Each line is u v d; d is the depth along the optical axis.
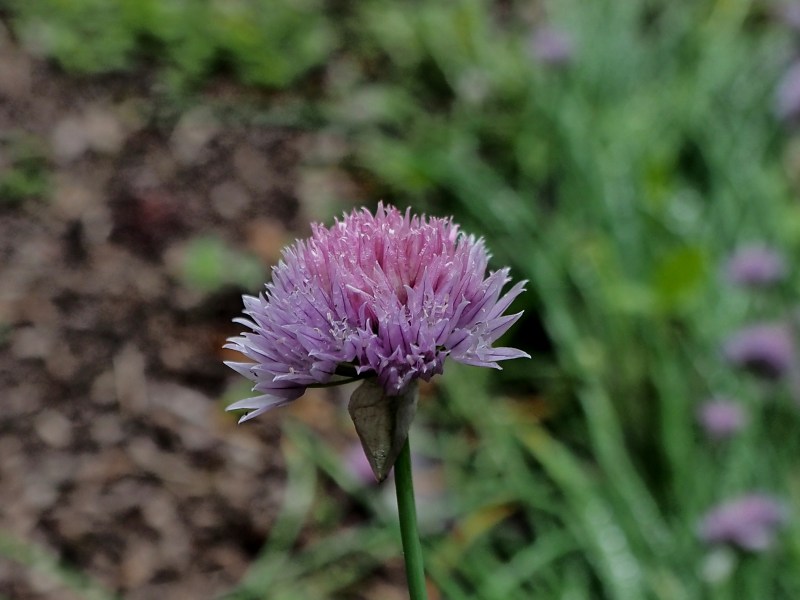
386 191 0.69
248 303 0.22
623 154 0.63
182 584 0.46
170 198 0.68
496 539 0.47
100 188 0.68
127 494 0.50
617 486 0.45
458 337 0.20
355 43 0.86
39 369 0.56
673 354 0.52
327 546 0.47
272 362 0.21
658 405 0.51
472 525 0.47
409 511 0.20
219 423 0.54
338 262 0.20
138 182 0.69
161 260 0.63
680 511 0.45
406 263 0.21
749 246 0.54
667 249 0.58
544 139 0.68
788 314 0.51
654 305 0.51
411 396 0.20
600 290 0.55
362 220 0.21
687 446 0.47
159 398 0.55
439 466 0.51
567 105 0.68
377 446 0.20
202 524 0.48
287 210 0.68
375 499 0.47
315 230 0.21
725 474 0.45
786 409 0.49
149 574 0.46
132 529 0.48
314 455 0.49
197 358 0.57
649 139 0.66
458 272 0.20
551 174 0.67
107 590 0.45
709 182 0.64
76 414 0.54
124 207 0.66
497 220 0.61
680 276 0.49
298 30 0.84
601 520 0.44
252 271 0.62
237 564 0.47
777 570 0.41
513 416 0.52
